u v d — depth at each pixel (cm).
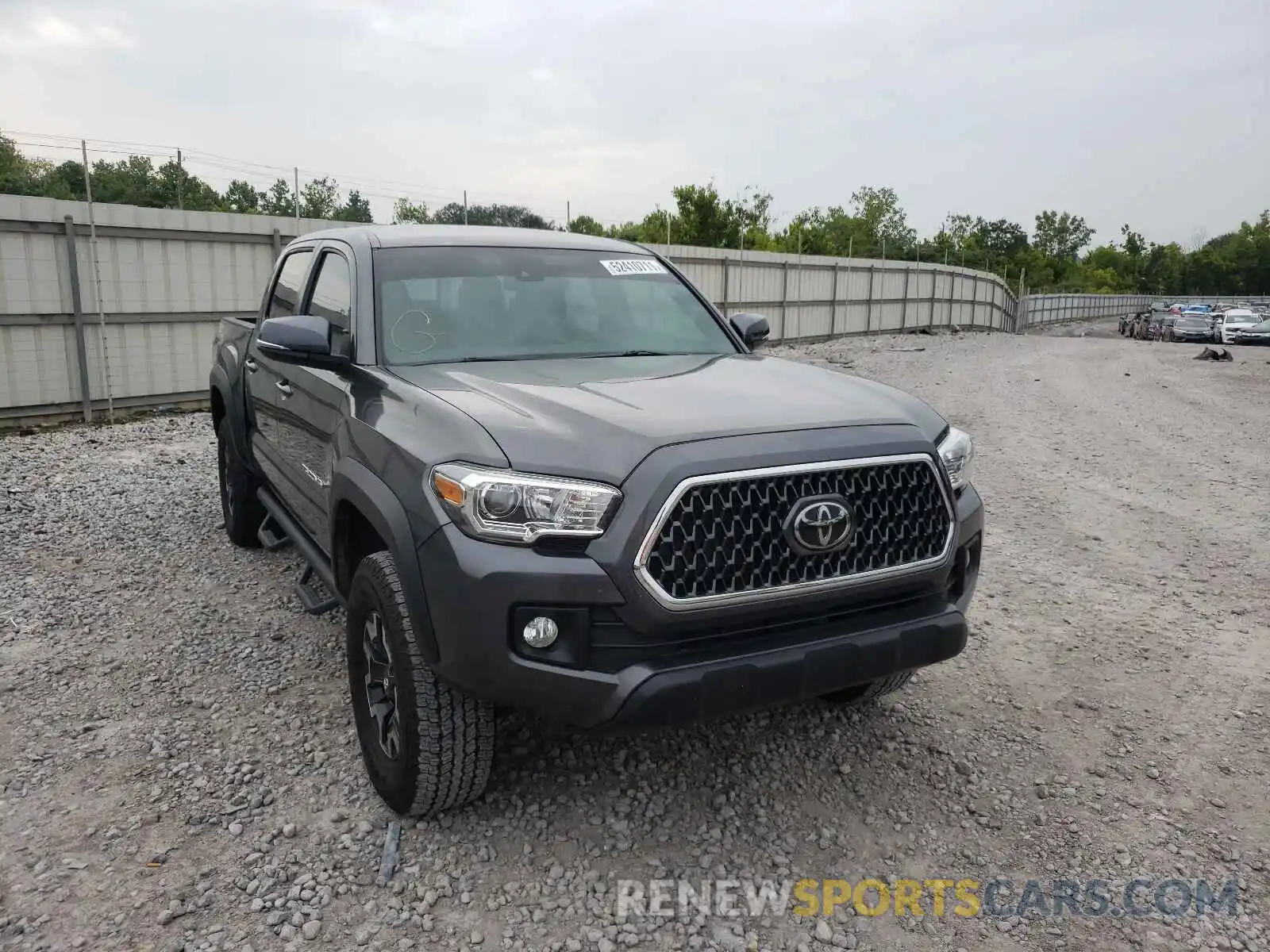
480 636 253
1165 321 4075
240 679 409
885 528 277
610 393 300
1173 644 468
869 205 9156
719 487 254
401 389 312
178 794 321
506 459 257
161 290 1252
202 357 1305
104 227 1184
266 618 477
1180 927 264
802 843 300
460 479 257
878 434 280
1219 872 289
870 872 287
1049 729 379
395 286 373
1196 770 349
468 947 252
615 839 299
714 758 349
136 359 1243
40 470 837
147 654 434
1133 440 1067
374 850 292
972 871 289
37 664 423
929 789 333
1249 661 448
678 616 248
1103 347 3005
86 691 397
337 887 274
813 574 265
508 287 393
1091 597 536
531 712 258
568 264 422
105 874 279
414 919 262
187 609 489
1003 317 5262
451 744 280
